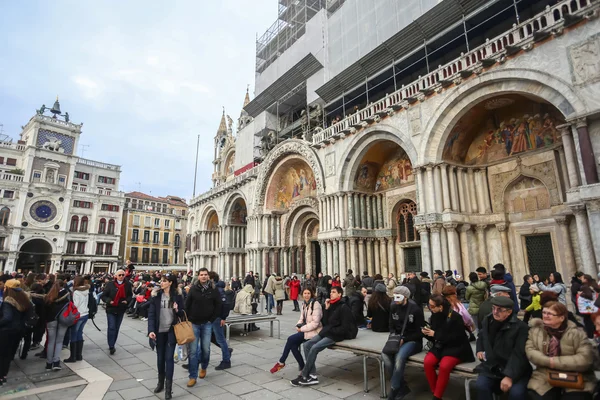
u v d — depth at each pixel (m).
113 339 10.70
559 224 15.12
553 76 13.27
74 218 56.97
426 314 15.58
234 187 37.19
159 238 70.62
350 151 22.75
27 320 8.42
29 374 8.59
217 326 9.02
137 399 6.95
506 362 5.30
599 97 12.05
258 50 42.06
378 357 6.96
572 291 10.17
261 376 8.29
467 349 6.22
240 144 41.50
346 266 22.42
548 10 13.61
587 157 12.22
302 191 29.56
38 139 55.88
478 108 16.94
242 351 10.74
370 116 21.00
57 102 61.19
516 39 14.61
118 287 10.92
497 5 17.67
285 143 28.62
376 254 23.23
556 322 4.62
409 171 22.08
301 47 33.12
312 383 7.57
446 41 20.41
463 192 17.92
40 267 54.84
